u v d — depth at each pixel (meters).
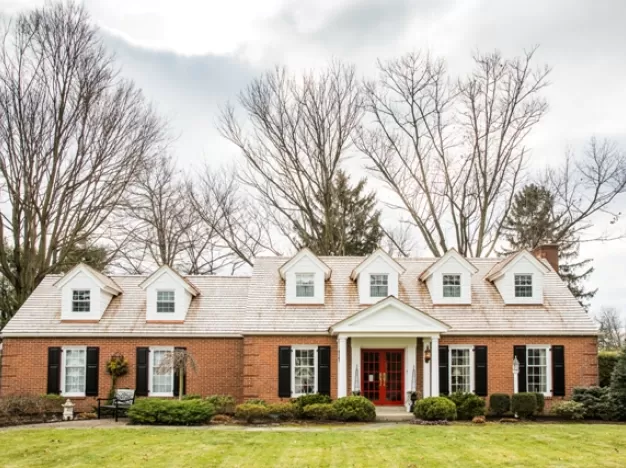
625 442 19.47
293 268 29.88
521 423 24.41
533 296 29.97
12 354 29.12
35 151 33.12
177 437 20.45
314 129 41.12
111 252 41.31
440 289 29.94
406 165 41.50
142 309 30.62
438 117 41.09
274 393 27.94
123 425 23.67
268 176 42.03
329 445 19.08
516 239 52.62
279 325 28.45
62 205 34.50
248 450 18.33
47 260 34.47
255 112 41.31
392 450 18.30
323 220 41.84
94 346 29.23
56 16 33.53
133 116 36.00
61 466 16.39
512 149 40.06
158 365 29.25
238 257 45.12
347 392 28.02
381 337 28.05
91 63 34.41
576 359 28.48
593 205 40.19
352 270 31.75
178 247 44.59
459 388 28.31
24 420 25.03
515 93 39.47
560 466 16.34
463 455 17.61
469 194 40.59
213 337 29.55
